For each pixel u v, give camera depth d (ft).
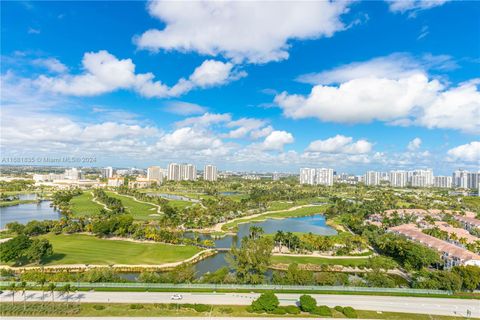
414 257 475.72
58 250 523.29
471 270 374.22
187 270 376.48
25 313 276.82
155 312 284.82
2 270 402.31
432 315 296.71
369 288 352.28
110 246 559.79
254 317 280.10
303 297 296.92
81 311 283.18
